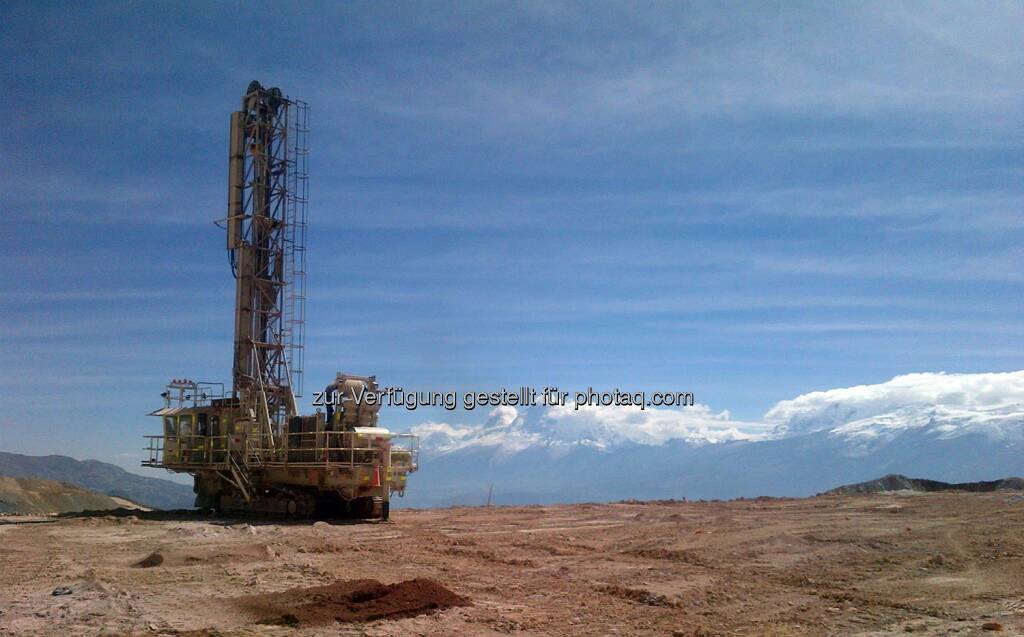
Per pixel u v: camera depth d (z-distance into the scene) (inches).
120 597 622.5
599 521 1425.9
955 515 1289.4
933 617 589.0
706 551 959.0
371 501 1491.1
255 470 1610.5
